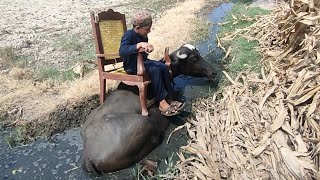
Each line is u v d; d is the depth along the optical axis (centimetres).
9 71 636
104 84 488
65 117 514
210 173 369
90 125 428
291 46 532
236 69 587
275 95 445
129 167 414
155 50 675
